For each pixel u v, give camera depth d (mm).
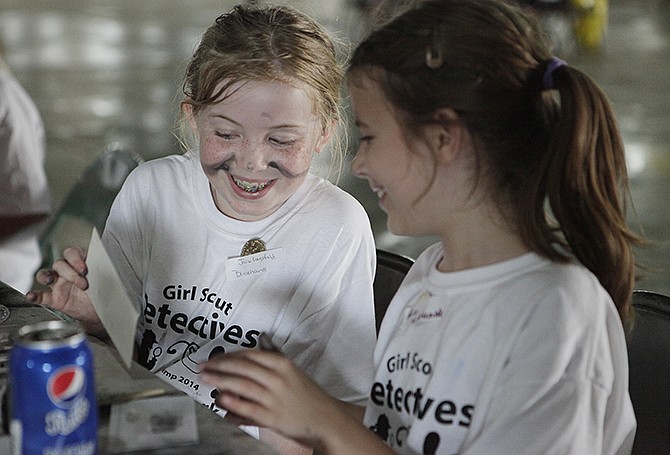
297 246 1890
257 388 1223
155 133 6633
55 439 1087
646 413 1625
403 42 1278
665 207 5156
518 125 1268
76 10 12797
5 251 2742
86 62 9234
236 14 1854
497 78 1256
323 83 1808
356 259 1919
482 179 1276
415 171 1292
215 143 1791
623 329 1380
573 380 1198
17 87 2846
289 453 1853
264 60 1736
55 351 1077
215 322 1889
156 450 1241
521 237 1271
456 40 1262
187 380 1859
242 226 1887
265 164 1791
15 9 12664
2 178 2771
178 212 1932
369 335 1908
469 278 1303
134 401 1371
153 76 8602
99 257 1546
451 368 1285
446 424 1279
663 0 13594
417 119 1264
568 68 1280
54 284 1836
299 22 1835
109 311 1503
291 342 1898
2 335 1598
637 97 7922
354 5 9586
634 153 6215
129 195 1986
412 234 1356
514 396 1209
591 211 1271
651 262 4242
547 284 1241
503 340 1247
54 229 2973
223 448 1252
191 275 1912
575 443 1180
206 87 1762
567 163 1244
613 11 13000
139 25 11680
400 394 1356
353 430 1248
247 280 1891
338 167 2086
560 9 9133
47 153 6039
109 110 7270
